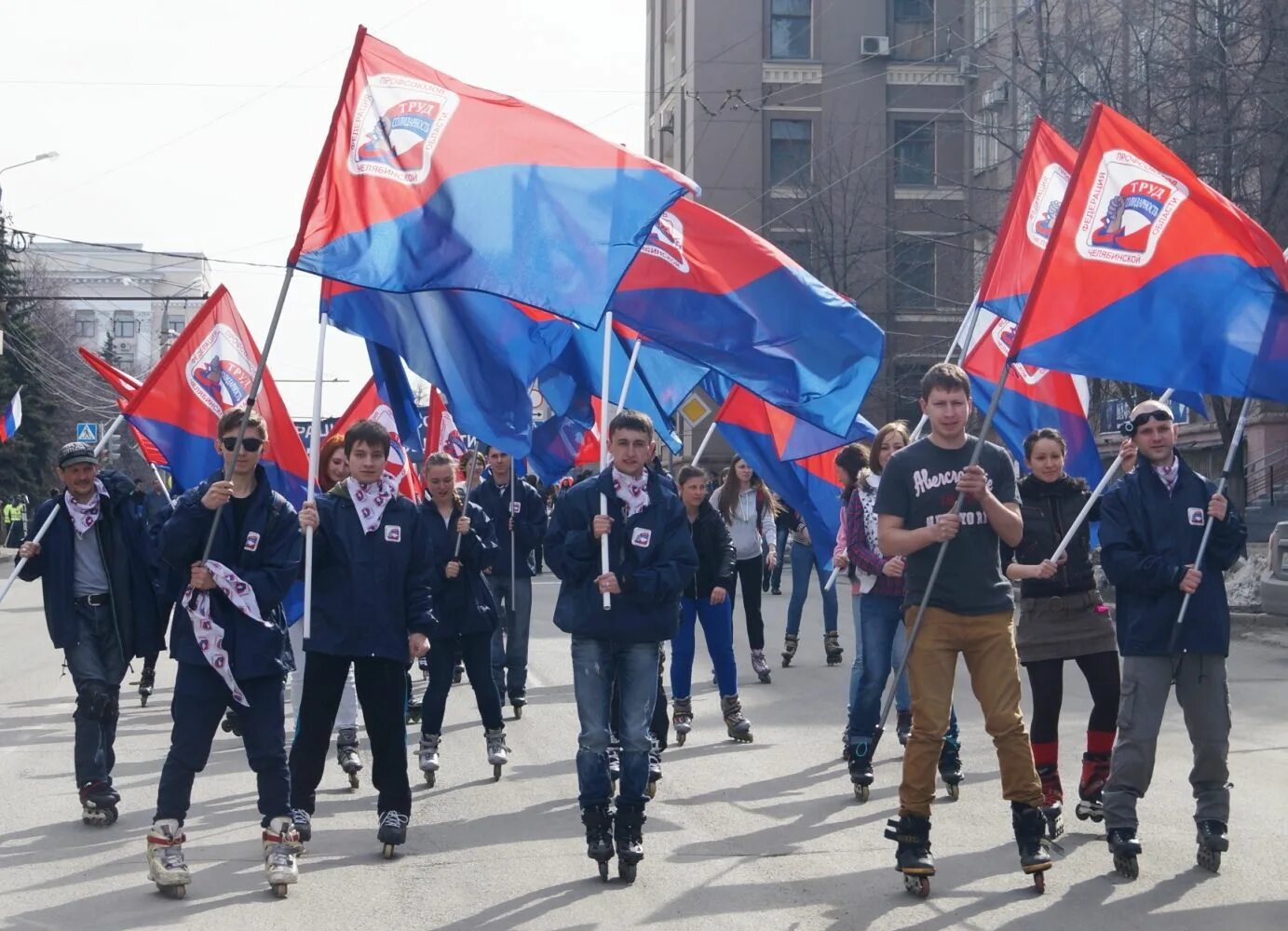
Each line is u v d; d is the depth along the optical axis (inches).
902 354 1493.6
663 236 337.7
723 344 338.0
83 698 301.9
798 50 1710.1
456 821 306.3
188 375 342.3
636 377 407.5
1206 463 1175.0
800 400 339.9
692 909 238.8
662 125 1877.5
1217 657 255.9
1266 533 994.7
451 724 435.8
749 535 511.2
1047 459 293.9
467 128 282.4
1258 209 782.5
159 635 309.3
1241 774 337.1
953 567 246.4
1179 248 265.6
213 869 267.9
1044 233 321.1
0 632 739.4
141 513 307.9
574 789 339.9
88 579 304.7
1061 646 289.9
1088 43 891.4
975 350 376.5
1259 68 788.6
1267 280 264.8
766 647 625.3
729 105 1701.5
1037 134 321.7
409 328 297.3
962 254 1360.7
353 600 266.1
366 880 258.5
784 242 1684.3
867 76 1696.6
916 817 245.6
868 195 1612.9
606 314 292.7
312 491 268.2
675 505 262.8
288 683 522.3
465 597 346.0
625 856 254.4
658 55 1918.1
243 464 257.3
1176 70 808.9
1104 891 244.8
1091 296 263.1
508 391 305.9
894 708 417.4
